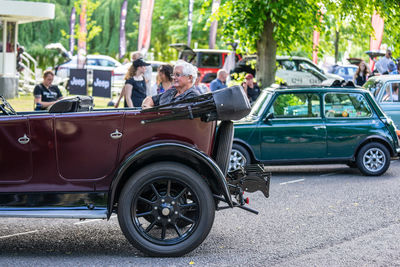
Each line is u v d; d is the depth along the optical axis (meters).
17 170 6.61
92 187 6.68
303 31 19.11
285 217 8.92
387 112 16.05
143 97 13.37
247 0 17.52
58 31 47.41
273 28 18.30
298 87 12.91
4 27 27.27
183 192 6.70
